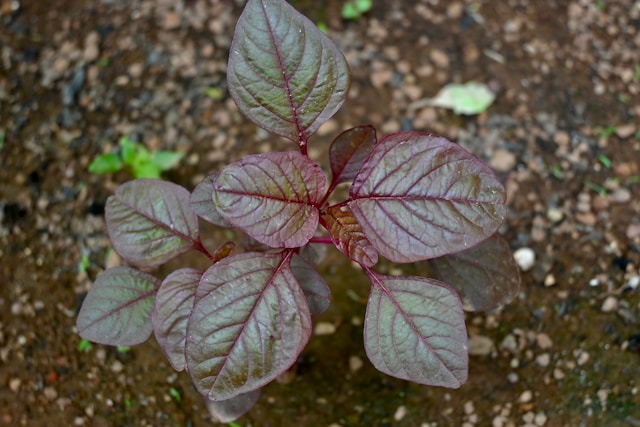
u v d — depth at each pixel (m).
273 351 0.45
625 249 0.63
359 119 0.67
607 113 0.67
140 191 0.51
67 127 0.67
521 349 0.61
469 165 0.45
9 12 0.71
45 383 0.61
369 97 0.67
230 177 0.44
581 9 0.71
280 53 0.46
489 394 0.60
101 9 0.71
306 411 0.60
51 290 0.63
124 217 0.51
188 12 0.70
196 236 0.51
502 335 0.61
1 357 0.62
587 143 0.66
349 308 0.62
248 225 0.44
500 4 0.71
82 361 0.62
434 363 0.46
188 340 0.45
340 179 0.51
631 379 0.60
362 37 0.70
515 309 0.62
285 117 0.48
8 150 0.66
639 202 0.64
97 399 0.61
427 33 0.70
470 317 0.62
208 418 0.60
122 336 0.51
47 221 0.65
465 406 0.60
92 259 0.63
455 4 0.71
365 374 0.61
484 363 0.61
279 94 0.47
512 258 0.52
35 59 0.69
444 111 0.67
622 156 0.66
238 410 0.52
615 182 0.65
